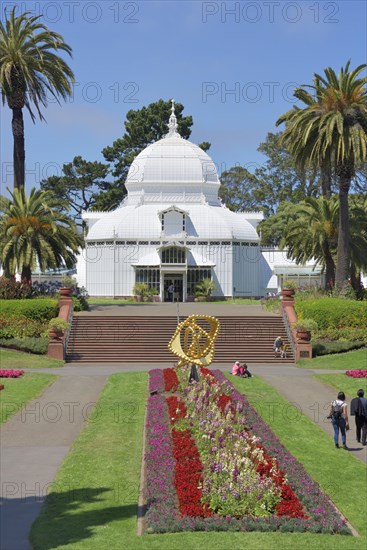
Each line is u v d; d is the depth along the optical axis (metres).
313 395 32.97
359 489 19.48
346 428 23.78
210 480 17.25
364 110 49.38
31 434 25.12
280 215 96.12
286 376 37.84
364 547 14.80
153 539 14.91
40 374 37.53
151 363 44.62
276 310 55.47
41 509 17.06
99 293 83.19
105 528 15.65
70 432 25.45
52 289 60.56
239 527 15.63
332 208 56.88
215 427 21.66
